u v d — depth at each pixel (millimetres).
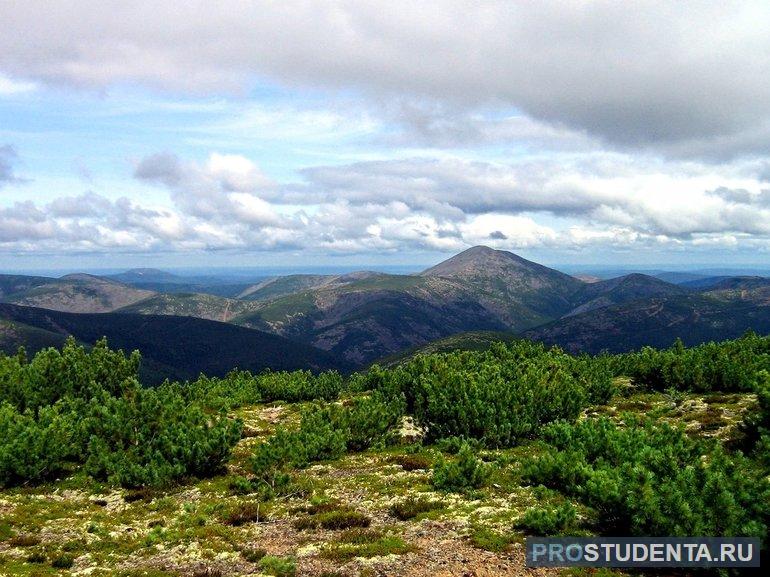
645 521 16500
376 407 43438
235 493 29391
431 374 50281
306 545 19812
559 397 41500
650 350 63062
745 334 63031
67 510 26859
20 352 48062
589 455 25266
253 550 19391
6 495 29406
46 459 32438
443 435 39844
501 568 16156
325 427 40031
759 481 16781
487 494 24969
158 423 37844
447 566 16438
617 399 52344
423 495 25797
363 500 26094
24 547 21172
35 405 42875
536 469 25672
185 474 33031
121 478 31422
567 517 19219
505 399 39688
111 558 19469
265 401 79250
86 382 48688
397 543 18781
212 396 66562
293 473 33500
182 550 20125
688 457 22016
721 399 44719
